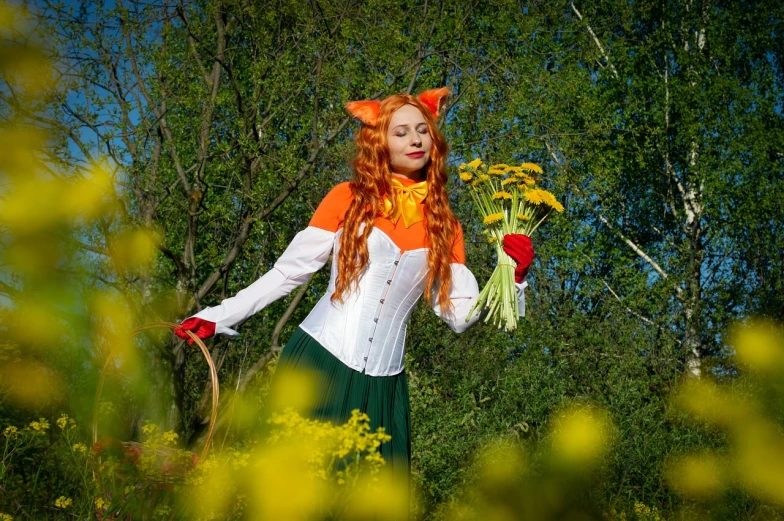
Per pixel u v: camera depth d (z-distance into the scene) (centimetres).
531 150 859
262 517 142
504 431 490
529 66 877
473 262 691
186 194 512
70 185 96
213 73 527
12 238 93
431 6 796
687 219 1020
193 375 539
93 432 188
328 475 156
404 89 673
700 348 842
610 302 847
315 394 213
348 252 222
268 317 600
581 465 169
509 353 762
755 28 1038
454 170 702
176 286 441
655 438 444
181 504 162
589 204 960
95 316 110
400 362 229
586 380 669
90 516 165
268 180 521
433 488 392
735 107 973
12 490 233
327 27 594
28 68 93
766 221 917
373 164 230
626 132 1031
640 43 1080
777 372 126
